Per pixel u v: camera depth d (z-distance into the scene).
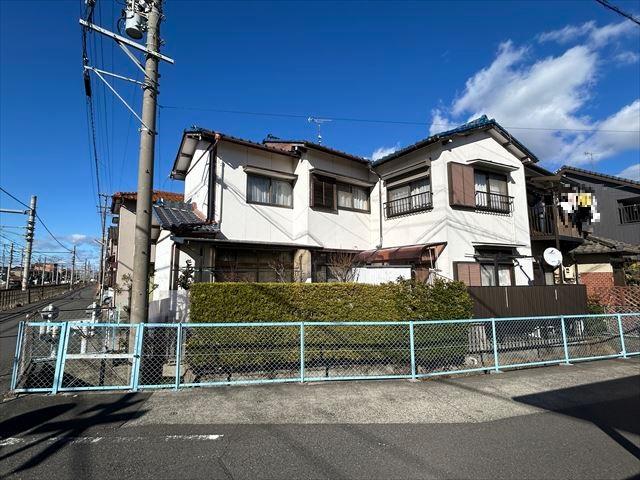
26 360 5.48
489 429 4.26
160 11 6.88
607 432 4.24
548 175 14.59
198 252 10.48
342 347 6.78
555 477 3.22
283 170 12.80
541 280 14.04
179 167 14.46
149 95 6.59
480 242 11.88
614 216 18.11
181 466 3.32
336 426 4.27
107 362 6.17
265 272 11.63
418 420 4.50
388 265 11.97
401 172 13.16
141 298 6.17
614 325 9.40
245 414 4.59
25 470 3.21
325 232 12.73
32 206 24.94
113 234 21.56
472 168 12.05
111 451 3.59
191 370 6.20
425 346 6.80
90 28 5.82
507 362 7.71
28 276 25.28
